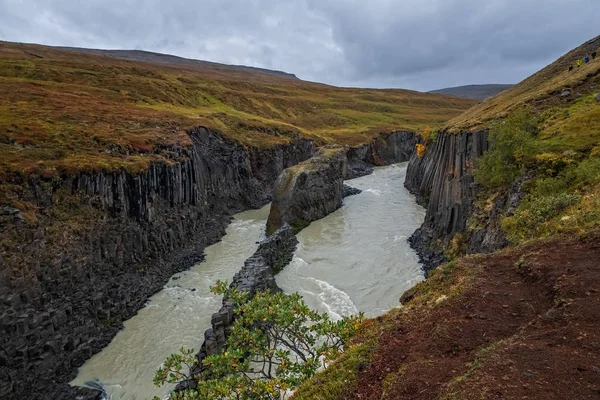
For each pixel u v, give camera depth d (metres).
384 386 10.41
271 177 84.81
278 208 56.78
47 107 58.00
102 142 47.12
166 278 39.94
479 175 35.72
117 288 34.28
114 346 29.14
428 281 17.80
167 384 24.83
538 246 17.25
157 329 31.22
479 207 35.09
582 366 8.96
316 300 32.94
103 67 108.56
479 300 13.88
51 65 97.25
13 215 28.47
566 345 9.95
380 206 67.19
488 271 16.28
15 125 44.56
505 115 49.12
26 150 38.53
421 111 189.88
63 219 33.38
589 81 49.91
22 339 24.72
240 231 57.16
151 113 70.19
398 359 11.63
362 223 57.00
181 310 33.97
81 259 32.69
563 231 18.06
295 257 43.56
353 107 178.00
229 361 13.70
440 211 45.94
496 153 34.72
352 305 31.94
